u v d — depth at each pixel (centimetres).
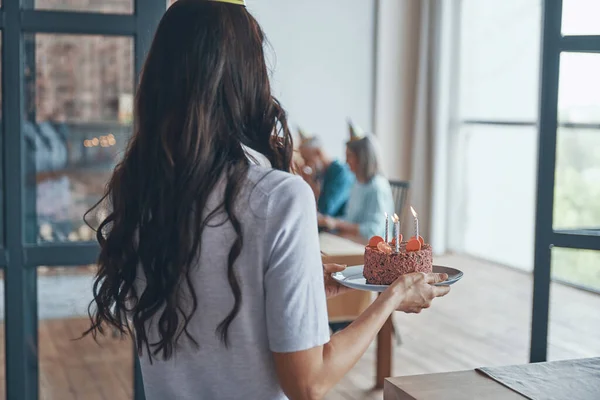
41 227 199
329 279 141
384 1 618
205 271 104
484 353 396
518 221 585
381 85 624
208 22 105
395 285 116
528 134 572
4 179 194
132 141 112
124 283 112
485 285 540
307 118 608
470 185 632
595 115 195
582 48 190
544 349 200
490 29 606
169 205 104
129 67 200
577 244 194
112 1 196
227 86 105
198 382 108
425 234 643
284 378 102
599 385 131
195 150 103
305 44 602
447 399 124
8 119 193
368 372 367
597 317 203
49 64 195
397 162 640
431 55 631
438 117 629
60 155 199
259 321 104
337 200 432
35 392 202
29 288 199
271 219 102
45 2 192
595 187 200
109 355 205
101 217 131
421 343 414
